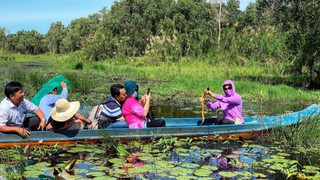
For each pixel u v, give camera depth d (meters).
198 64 32.19
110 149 6.98
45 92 8.02
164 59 36.38
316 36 19.25
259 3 22.02
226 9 67.06
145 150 6.94
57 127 7.08
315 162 6.54
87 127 8.07
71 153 6.65
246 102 15.02
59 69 30.92
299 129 8.00
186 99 15.31
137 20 63.25
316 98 16.27
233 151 7.14
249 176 5.54
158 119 8.24
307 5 19.22
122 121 7.57
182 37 40.78
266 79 21.75
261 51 31.31
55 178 5.25
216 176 5.52
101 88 17.80
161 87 18.67
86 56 47.12
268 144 7.86
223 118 8.74
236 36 34.66
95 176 5.33
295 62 21.23
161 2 64.62
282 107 13.68
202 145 7.61
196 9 64.62
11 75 20.20
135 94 7.88
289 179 5.49
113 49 48.09
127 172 5.57
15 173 5.32
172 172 5.57
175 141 7.24
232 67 29.41
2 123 6.66
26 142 6.77
